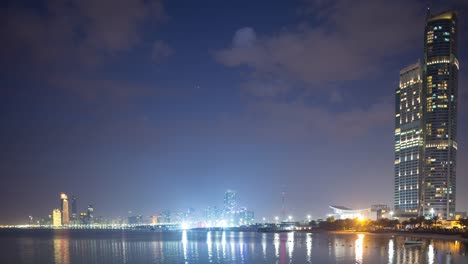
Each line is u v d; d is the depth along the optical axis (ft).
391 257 496.23
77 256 613.11
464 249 581.94
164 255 604.49
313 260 495.41
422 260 463.83
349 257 509.76
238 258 542.16
